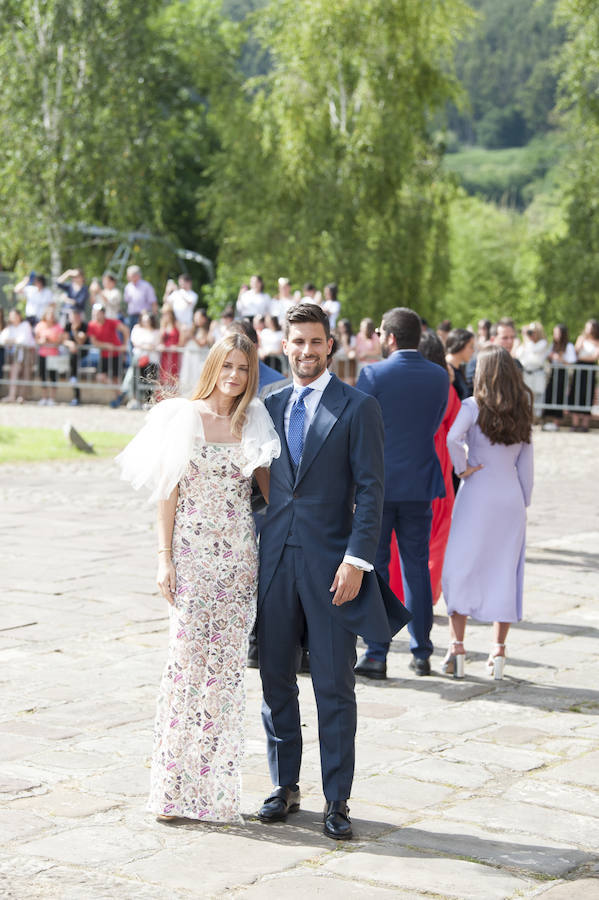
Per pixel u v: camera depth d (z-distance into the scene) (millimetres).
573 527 11094
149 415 4301
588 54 30891
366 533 4152
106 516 10961
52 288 30094
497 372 6195
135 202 31109
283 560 4250
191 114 42188
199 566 4238
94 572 8539
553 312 32188
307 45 31516
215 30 41562
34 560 8914
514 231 57375
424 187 33438
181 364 20656
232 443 4270
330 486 4234
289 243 31922
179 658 4238
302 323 4281
